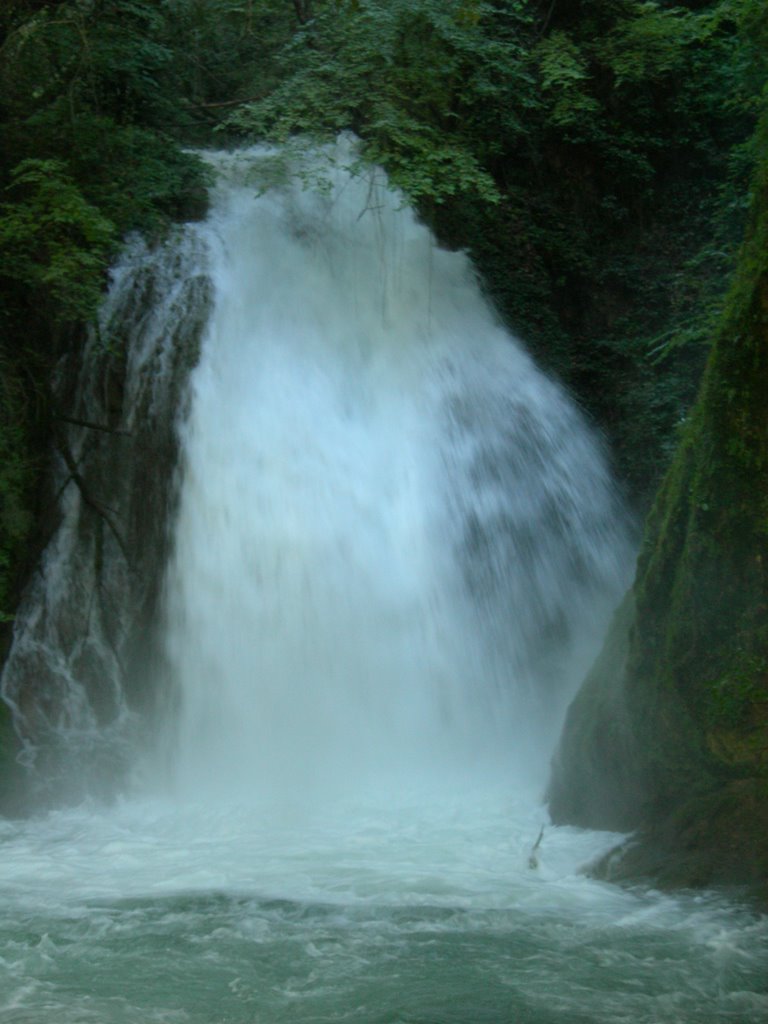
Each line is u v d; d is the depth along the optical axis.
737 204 16.94
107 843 10.84
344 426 15.89
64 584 13.90
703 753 9.16
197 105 17.80
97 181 15.00
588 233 19.47
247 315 16.28
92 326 15.09
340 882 9.20
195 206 17.23
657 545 9.85
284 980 7.07
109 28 16.22
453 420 16.59
